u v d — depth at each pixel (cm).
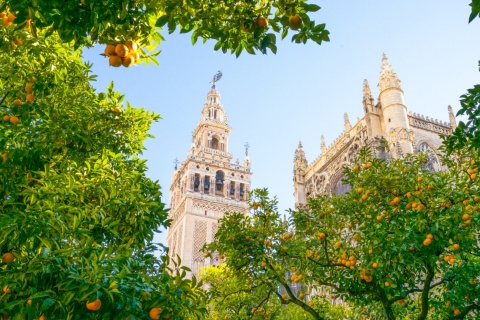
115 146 1182
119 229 1011
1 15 650
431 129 5866
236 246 1609
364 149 1542
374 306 1944
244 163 10231
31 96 993
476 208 1210
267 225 1655
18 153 939
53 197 802
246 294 1905
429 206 1246
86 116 1121
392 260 1322
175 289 673
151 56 707
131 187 1002
